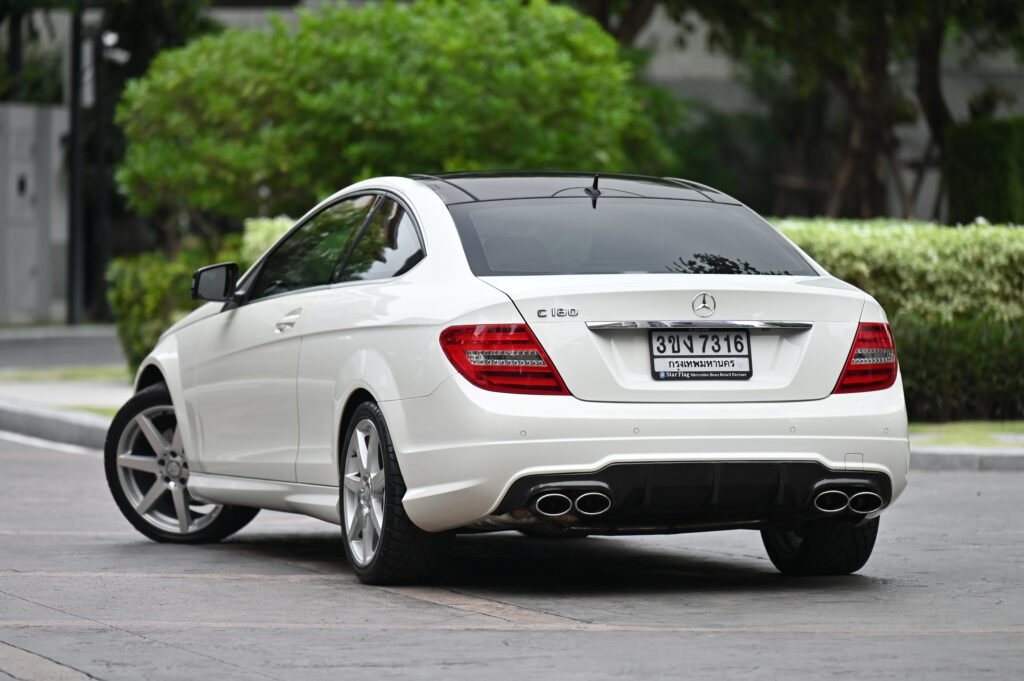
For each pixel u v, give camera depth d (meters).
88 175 97.69
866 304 18.03
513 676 13.70
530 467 16.62
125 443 23.08
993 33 71.25
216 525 22.70
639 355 17.03
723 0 69.75
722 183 119.88
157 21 94.19
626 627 15.96
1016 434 36.62
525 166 49.56
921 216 106.12
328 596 17.88
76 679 13.63
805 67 74.94
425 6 52.84
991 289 39.44
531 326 16.84
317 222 21.08
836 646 14.99
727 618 16.50
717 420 16.98
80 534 23.66
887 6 66.12
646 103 100.69
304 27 51.56
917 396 39.00
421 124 48.41
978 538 23.23
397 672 13.87
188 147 50.81
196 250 50.59
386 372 17.81
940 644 15.12
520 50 50.94
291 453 20.00
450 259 17.89
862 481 17.55
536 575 19.56
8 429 42.47
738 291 17.28
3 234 93.31
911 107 91.94
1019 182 63.59
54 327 90.56
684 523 17.39
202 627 16.00
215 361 21.64
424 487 17.25
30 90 101.56
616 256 18.14
